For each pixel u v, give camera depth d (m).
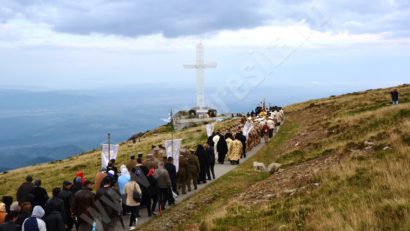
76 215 13.71
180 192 21.64
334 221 10.99
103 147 22.95
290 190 16.59
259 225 12.75
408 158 15.80
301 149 28.78
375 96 56.88
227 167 28.52
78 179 15.62
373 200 12.12
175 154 21.89
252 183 22.12
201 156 23.31
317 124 40.62
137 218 17.09
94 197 13.76
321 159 21.80
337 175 15.98
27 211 11.87
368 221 10.54
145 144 56.00
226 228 13.23
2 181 40.56
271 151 34.28
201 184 23.23
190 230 14.61
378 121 29.28
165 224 15.94
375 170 15.03
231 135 31.94
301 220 12.37
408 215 10.35
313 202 13.75
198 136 52.03
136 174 16.44
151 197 17.09
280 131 46.22
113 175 16.64
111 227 13.83
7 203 13.58
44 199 14.56
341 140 27.28
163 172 17.59
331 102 62.38
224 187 21.92
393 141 19.39
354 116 34.06
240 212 14.75
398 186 12.77
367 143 21.39
